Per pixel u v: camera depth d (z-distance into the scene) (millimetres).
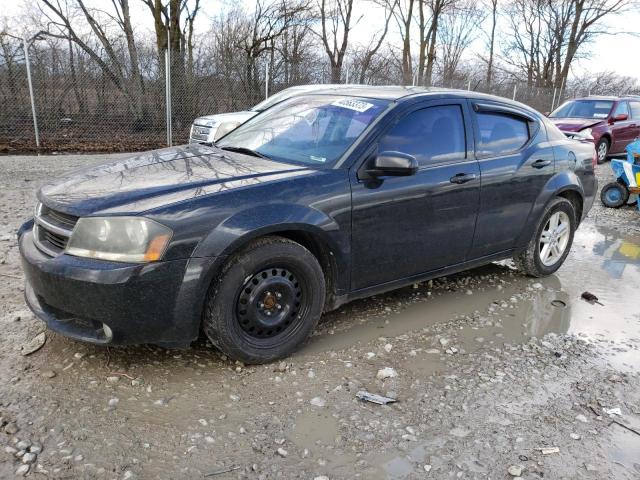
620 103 14242
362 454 2475
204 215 2816
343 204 3303
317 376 3102
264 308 3105
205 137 9844
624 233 7051
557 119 14383
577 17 31156
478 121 4223
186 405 2756
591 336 3889
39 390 2785
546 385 3166
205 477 2277
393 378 3125
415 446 2553
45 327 3426
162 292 2729
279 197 3080
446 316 4078
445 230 3941
